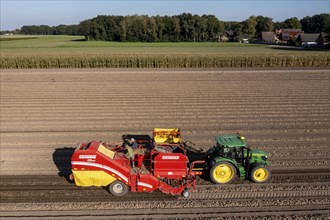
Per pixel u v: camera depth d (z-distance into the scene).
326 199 10.71
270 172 11.68
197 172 11.72
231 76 35.34
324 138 16.25
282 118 19.50
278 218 9.66
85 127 17.97
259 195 10.96
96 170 10.67
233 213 9.92
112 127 17.95
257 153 11.96
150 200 10.69
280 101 23.55
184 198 10.80
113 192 10.89
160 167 11.10
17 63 43.88
